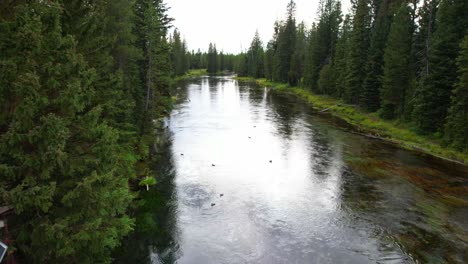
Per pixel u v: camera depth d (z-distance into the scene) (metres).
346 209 20.89
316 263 15.64
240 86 102.50
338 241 17.45
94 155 11.65
